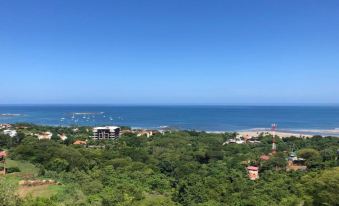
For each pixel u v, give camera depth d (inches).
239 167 4591.5
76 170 3939.5
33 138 6525.6
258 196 2876.5
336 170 2605.8
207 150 5777.6
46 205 2155.5
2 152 5172.2
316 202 2364.7
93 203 2514.8
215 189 3129.9
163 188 3452.3
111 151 5565.9
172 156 5354.3
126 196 2753.4
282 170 4397.1
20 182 3016.7
